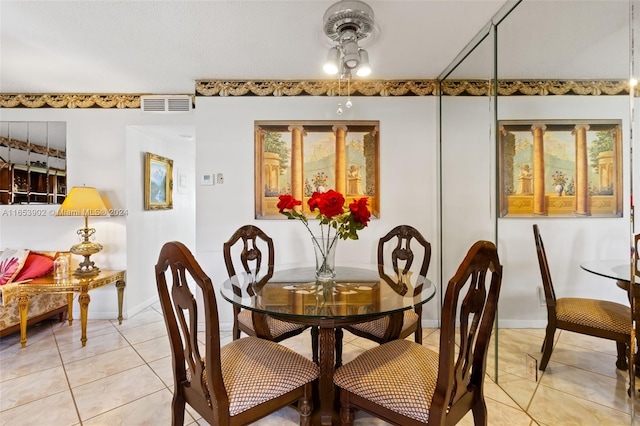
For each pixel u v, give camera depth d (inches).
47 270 116.1
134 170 135.5
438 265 119.6
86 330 111.8
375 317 53.3
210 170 117.6
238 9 74.7
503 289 83.5
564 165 64.7
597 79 57.0
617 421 56.4
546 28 67.5
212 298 45.1
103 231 129.6
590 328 60.7
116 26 81.4
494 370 85.0
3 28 81.7
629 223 52.3
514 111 78.8
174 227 168.9
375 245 119.3
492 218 89.4
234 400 48.6
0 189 127.3
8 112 127.3
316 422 58.1
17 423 67.5
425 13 76.8
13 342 106.7
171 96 128.5
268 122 117.9
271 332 76.4
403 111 119.0
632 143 51.4
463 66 101.7
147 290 145.2
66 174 128.7
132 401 74.9
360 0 71.6
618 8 53.1
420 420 46.3
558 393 67.6
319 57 99.7
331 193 67.5
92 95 128.6
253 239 98.0
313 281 75.8
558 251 67.1
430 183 119.2
